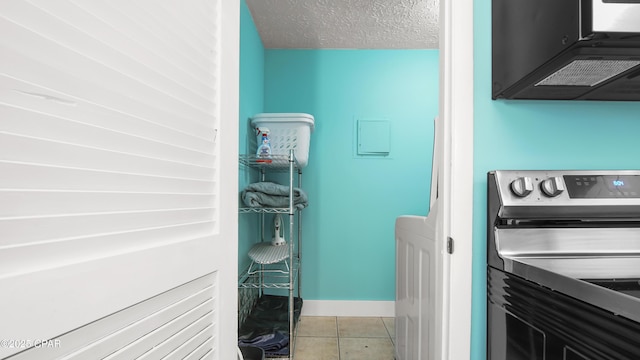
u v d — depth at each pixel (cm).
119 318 44
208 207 66
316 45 245
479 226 81
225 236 72
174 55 55
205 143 65
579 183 75
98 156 41
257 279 219
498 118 82
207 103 66
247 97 200
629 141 83
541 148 82
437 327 86
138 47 48
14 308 31
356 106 250
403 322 144
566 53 58
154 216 50
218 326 69
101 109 42
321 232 250
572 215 73
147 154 49
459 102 80
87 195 40
